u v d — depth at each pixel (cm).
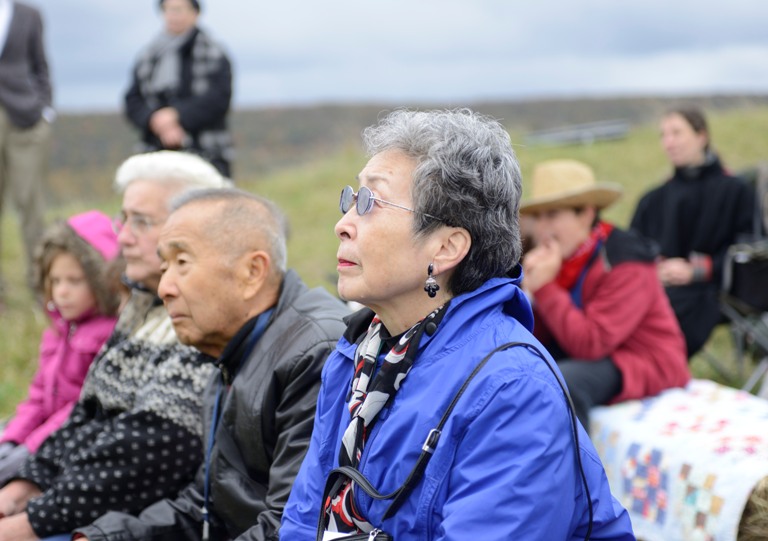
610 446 379
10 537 300
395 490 197
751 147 1241
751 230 571
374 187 205
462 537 185
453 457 194
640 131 1441
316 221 1077
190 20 700
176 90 694
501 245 208
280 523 248
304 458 252
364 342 221
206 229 272
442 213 202
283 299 278
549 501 187
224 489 271
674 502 340
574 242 418
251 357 273
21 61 730
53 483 320
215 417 280
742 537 316
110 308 392
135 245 331
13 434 405
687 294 550
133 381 327
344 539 200
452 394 197
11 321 721
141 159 338
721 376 589
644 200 618
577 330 404
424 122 207
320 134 2773
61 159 2222
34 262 397
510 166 209
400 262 204
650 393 407
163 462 296
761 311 540
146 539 280
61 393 402
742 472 317
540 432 189
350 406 213
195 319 273
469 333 204
